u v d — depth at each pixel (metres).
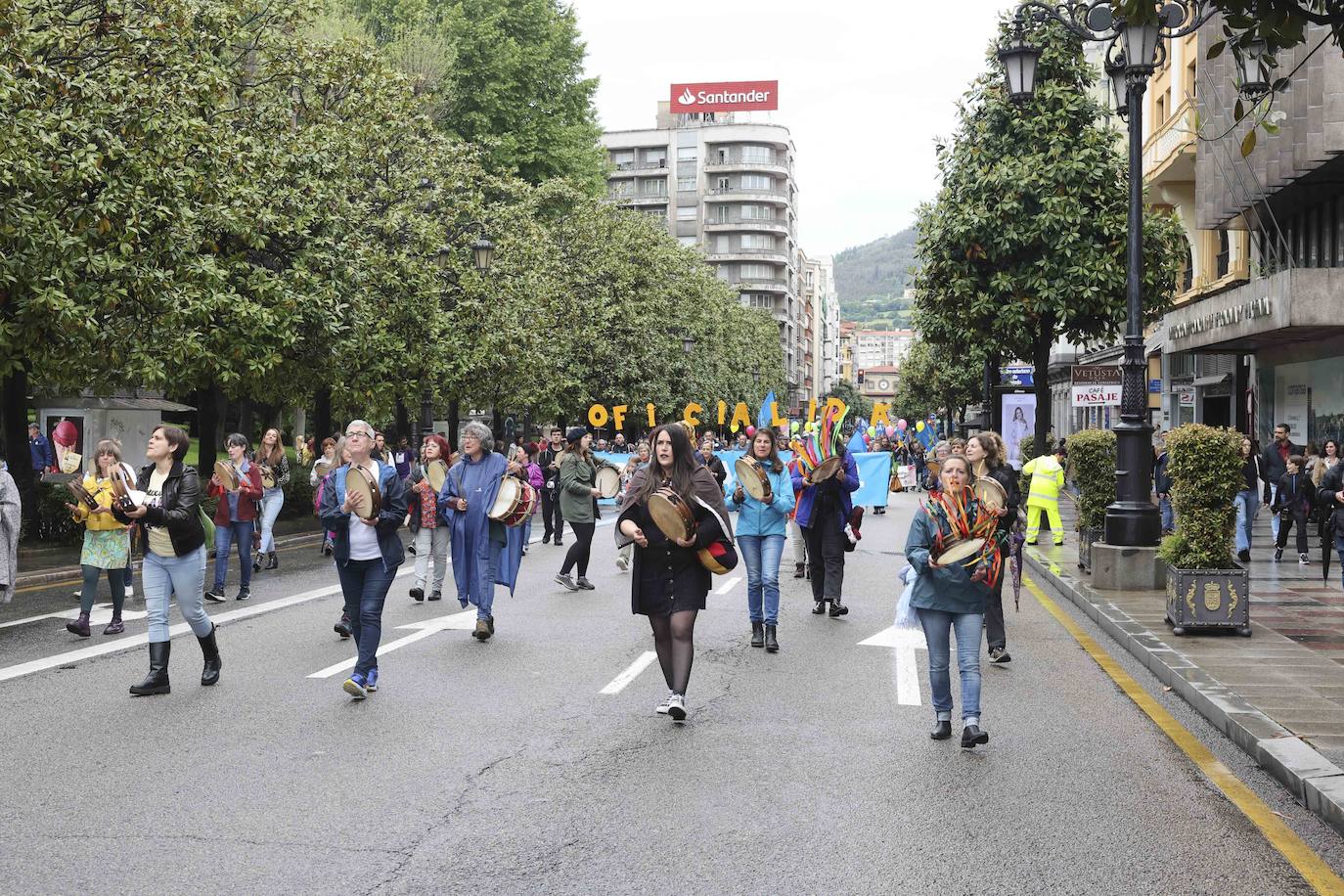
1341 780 6.29
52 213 17.00
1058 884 5.10
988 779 6.75
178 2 18.36
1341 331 24.25
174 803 6.21
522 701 8.78
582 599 14.91
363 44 27.44
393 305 29.12
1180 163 29.89
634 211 55.34
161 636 9.02
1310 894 5.02
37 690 9.13
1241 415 31.41
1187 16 15.01
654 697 8.95
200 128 18.70
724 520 8.18
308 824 5.89
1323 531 15.64
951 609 7.55
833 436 13.60
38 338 17.53
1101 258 24.20
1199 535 11.29
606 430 64.62
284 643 11.38
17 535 12.34
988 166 24.69
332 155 25.70
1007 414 39.69
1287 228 27.30
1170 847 5.59
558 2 51.62
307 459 44.03
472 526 11.60
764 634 11.14
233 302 21.22
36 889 4.98
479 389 37.47
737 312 82.62
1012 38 18.14
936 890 5.02
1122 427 15.06
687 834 5.74
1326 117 21.41
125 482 8.93
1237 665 9.61
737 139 131.25
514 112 47.59
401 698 8.86
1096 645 11.51
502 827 5.86
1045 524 26.75
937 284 26.02
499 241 37.66
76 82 16.45
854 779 6.75
